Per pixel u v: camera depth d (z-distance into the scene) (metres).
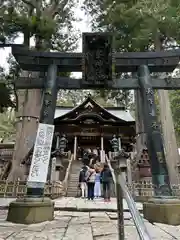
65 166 16.27
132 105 22.19
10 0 9.80
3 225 4.12
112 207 6.66
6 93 8.70
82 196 11.29
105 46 6.16
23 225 4.15
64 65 6.26
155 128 5.54
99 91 15.80
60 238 3.10
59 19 14.45
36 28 10.62
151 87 6.02
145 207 5.05
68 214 5.68
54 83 5.99
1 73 11.31
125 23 12.30
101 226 4.03
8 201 7.89
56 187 10.09
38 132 5.39
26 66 6.31
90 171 10.16
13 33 9.62
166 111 13.98
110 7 13.13
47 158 5.20
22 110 13.52
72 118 20.30
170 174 12.52
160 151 5.31
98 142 22.22
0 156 15.85
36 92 13.77
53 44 13.89
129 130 20.45
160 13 11.30
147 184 9.84
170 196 4.83
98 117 19.69
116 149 16.28
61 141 15.16
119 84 6.25
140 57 6.26
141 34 11.93
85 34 6.10
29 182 4.92
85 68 6.02
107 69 6.07
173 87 6.27
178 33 12.22
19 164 12.09
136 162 12.59
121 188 2.20
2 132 28.16
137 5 11.72
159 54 6.22
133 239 3.08
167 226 4.23
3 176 13.46
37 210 4.48
